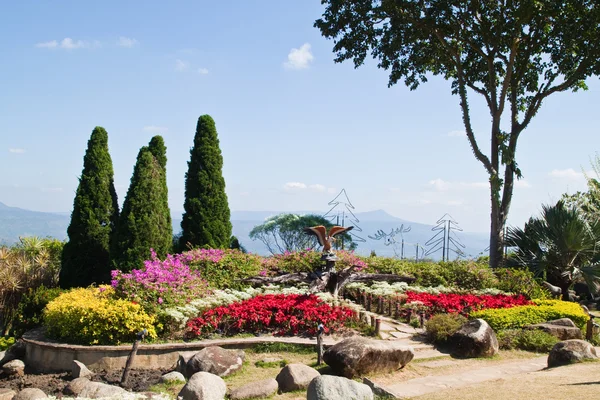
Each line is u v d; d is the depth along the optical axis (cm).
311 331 1142
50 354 1066
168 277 1221
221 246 1912
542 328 1224
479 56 2461
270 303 1200
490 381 866
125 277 1186
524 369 984
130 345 1048
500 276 1802
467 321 1177
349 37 2325
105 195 1739
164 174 1791
